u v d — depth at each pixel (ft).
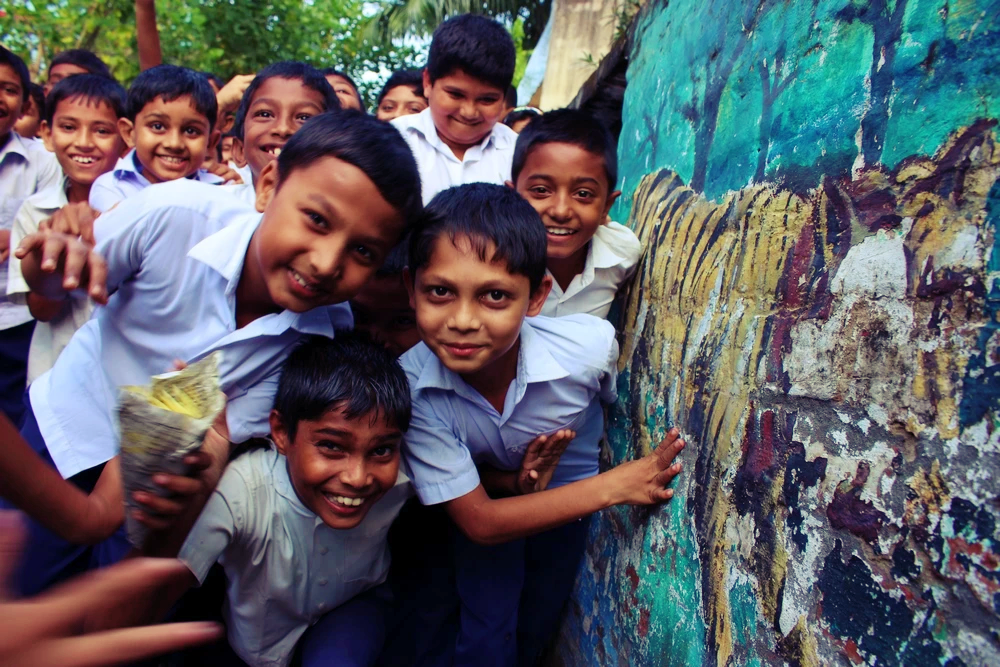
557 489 6.01
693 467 5.18
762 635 3.93
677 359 5.76
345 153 5.04
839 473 3.43
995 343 2.65
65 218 5.49
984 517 2.58
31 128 13.80
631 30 10.18
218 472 4.42
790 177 4.30
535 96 24.82
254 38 23.88
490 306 5.46
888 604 2.99
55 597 2.13
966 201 2.89
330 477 5.63
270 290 5.45
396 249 6.66
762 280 4.47
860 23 3.76
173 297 6.10
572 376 6.31
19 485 3.60
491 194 5.65
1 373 10.02
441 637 7.75
